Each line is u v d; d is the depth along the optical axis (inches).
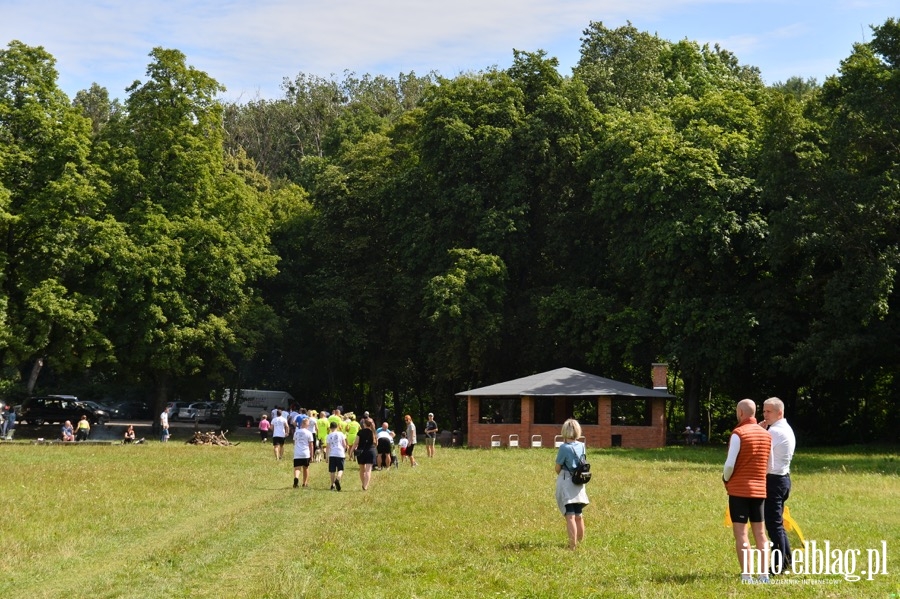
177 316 2102.6
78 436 2001.7
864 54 1737.2
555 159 2192.4
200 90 2245.3
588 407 2556.6
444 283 2089.1
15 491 942.4
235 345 2199.8
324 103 4143.7
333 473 998.4
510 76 2409.0
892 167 1652.3
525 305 2228.1
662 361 2006.6
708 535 642.8
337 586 486.9
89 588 499.5
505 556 565.0
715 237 1843.0
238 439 2166.6
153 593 484.4
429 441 1587.1
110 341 2043.6
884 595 446.0
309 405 2874.0
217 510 823.1
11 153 2000.5
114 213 2159.2
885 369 2047.2
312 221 2598.4
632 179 1982.0
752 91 2336.4
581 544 604.7
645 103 2456.9
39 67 2076.8
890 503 842.8
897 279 1739.7
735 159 1978.3
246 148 4047.7
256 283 2541.8
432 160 2304.4
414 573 520.7
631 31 2711.6
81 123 2081.7
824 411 2257.6
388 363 2459.4
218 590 489.4
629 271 2069.4
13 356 1959.9
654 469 1252.5
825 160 1727.4
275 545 624.7
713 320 1843.0
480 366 2176.4
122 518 756.0
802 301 1953.7
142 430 2527.1
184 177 2215.8
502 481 1082.7
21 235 2015.3
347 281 2450.8
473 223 2220.7
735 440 478.6
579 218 2235.5
